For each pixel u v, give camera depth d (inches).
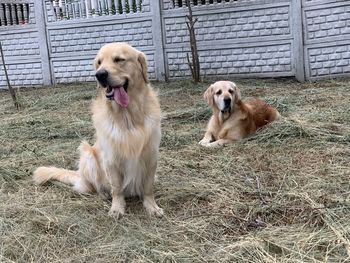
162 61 229.1
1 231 67.1
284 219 67.4
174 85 207.0
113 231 67.2
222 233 64.7
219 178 87.0
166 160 99.6
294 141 106.7
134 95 72.8
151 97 76.1
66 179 87.5
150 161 74.7
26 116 158.7
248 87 185.8
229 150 106.8
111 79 69.6
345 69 193.9
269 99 152.5
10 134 132.6
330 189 76.7
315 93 159.6
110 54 71.4
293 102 147.9
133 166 73.2
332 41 193.5
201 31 218.4
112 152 72.8
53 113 162.4
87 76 251.8
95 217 72.3
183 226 67.4
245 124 118.0
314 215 66.8
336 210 67.3
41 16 253.3
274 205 71.6
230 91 117.3
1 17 263.4
